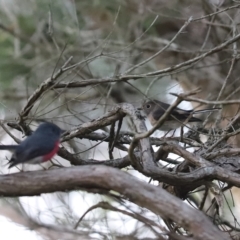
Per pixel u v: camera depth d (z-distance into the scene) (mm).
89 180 6234
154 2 15312
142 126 7789
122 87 15023
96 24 15852
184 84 15227
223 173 7258
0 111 12922
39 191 6340
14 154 6895
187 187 7707
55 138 7172
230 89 13633
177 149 7879
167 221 7422
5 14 15508
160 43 15578
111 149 8938
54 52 14828
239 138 10594
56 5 15156
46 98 11930
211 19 13156
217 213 8133
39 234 6754
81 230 6699
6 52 14984
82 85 8680
